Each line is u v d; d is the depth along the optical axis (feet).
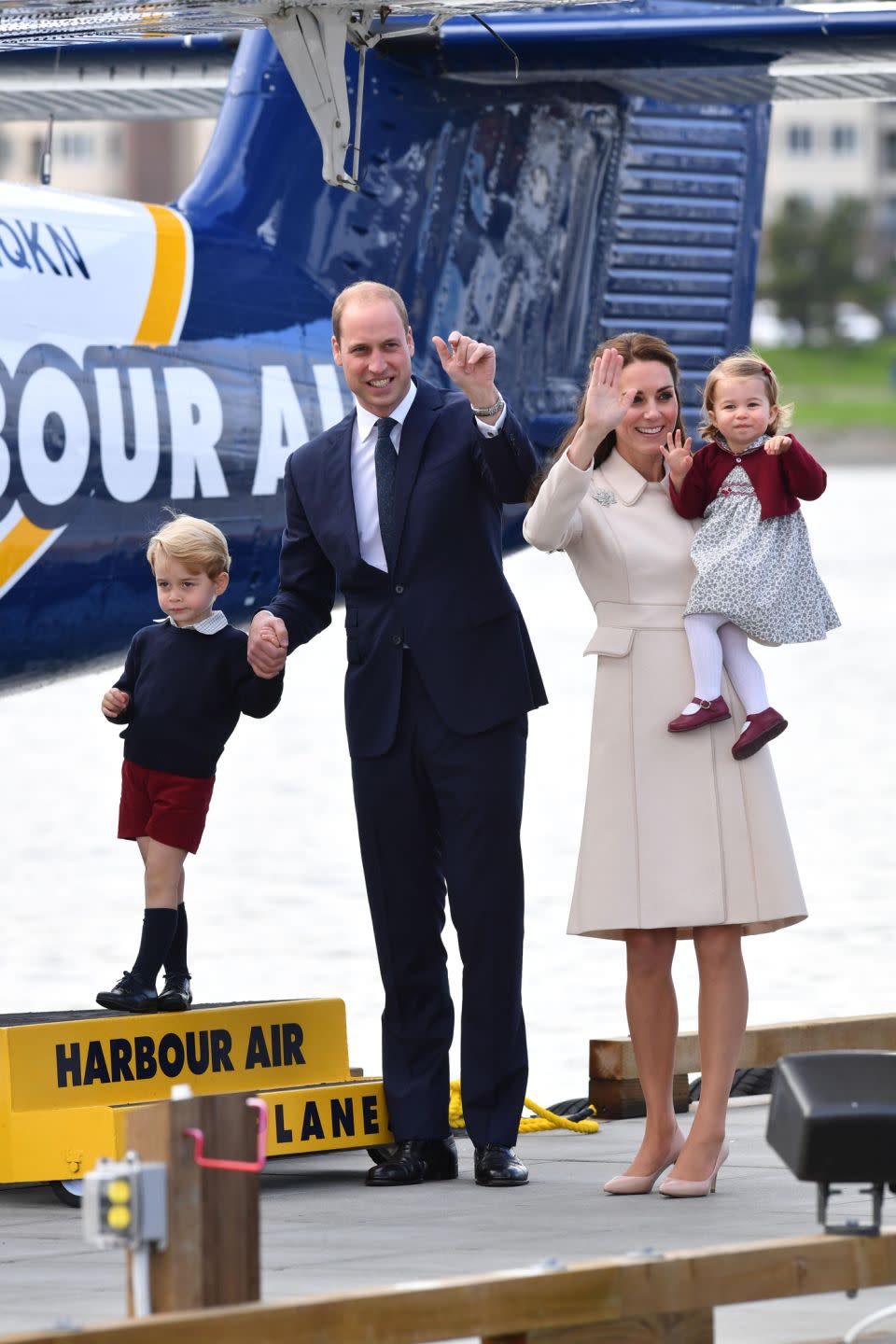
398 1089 71.26
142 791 71.15
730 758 66.64
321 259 98.12
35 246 86.79
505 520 95.30
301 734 256.93
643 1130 81.51
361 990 119.24
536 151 103.35
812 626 66.64
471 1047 69.97
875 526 558.56
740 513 65.92
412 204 100.07
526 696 69.77
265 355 94.68
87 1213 40.60
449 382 101.91
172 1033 70.28
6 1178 66.74
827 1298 53.47
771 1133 46.21
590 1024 108.68
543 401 105.19
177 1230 40.47
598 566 67.51
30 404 84.69
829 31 87.92
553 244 104.78
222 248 94.79
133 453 88.48
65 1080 67.82
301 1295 52.24
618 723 66.90
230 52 110.32
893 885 151.94
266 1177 72.33
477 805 68.85
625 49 91.81
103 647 90.12
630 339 67.77
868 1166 44.78
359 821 71.00
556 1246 58.49
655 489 68.28
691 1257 44.19
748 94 99.60
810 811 187.01
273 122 97.91
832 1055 45.98
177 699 70.13
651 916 65.62
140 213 92.63
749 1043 85.56
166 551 69.67
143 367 89.51
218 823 190.90
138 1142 41.27
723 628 67.00
